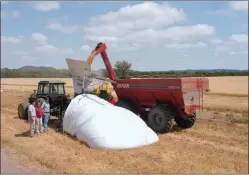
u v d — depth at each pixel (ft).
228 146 40.09
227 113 68.28
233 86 163.63
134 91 52.39
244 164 32.96
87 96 46.80
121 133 38.22
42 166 31.91
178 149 37.93
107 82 55.31
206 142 41.83
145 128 41.14
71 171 29.68
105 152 35.42
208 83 51.75
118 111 42.65
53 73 296.51
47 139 42.01
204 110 73.51
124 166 31.22
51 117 60.95
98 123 39.19
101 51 56.95
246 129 49.78
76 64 54.39
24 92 136.98
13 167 31.53
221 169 31.35
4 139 42.34
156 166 31.42
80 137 40.50
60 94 55.77
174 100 48.11
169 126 47.34
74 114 43.32
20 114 60.18
